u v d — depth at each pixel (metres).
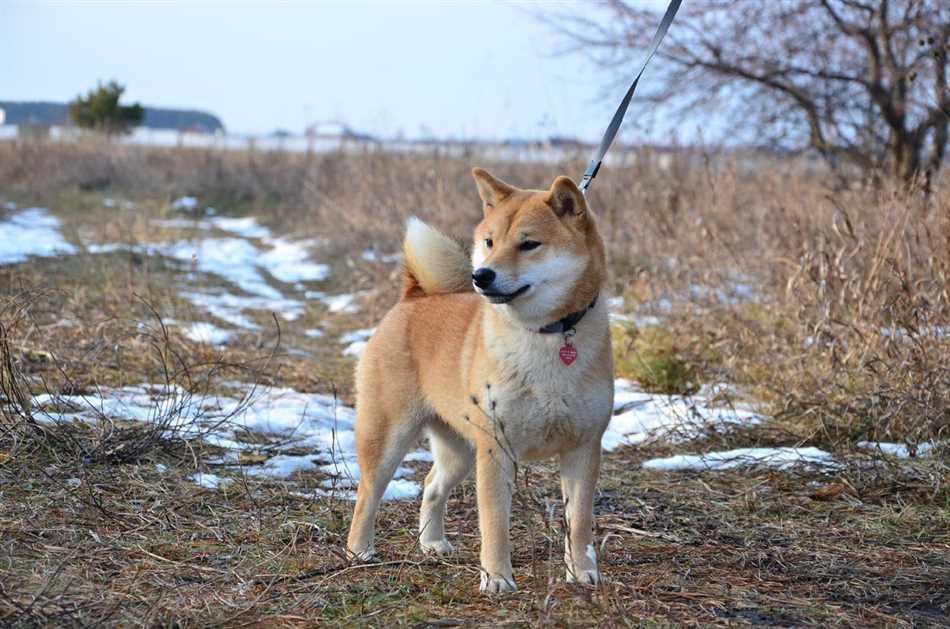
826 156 12.16
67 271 11.25
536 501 5.04
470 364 4.12
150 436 5.48
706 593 3.87
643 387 7.70
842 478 5.40
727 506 5.15
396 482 5.55
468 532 4.82
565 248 3.96
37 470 4.97
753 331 7.38
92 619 3.40
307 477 5.46
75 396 6.34
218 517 4.70
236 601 3.71
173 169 24.09
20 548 4.07
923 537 4.64
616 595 3.66
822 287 7.12
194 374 7.41
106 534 4.34
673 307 8.53
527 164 14.78
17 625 3.30
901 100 10.95
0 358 5.68
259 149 25.61
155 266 12.57
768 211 10.20
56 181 23.47
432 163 16.23
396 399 4.46
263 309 10.95
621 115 5.00
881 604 3.80
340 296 12.05
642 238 11.03
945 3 10.48
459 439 4.54
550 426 3.97
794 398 6.39
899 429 6.04
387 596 3.82
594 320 4.00
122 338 7.97
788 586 3.99
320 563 4.20
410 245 4.73
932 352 6.16
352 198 16.03
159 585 3.82
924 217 7.92
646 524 4.86
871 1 11.16
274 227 18.48
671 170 12.77
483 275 3.86
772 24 11.61
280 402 7.03
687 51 11.88
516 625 3.51
